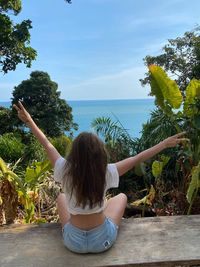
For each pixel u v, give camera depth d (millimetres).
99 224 2504
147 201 4746
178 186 5090
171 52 13961
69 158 2391
